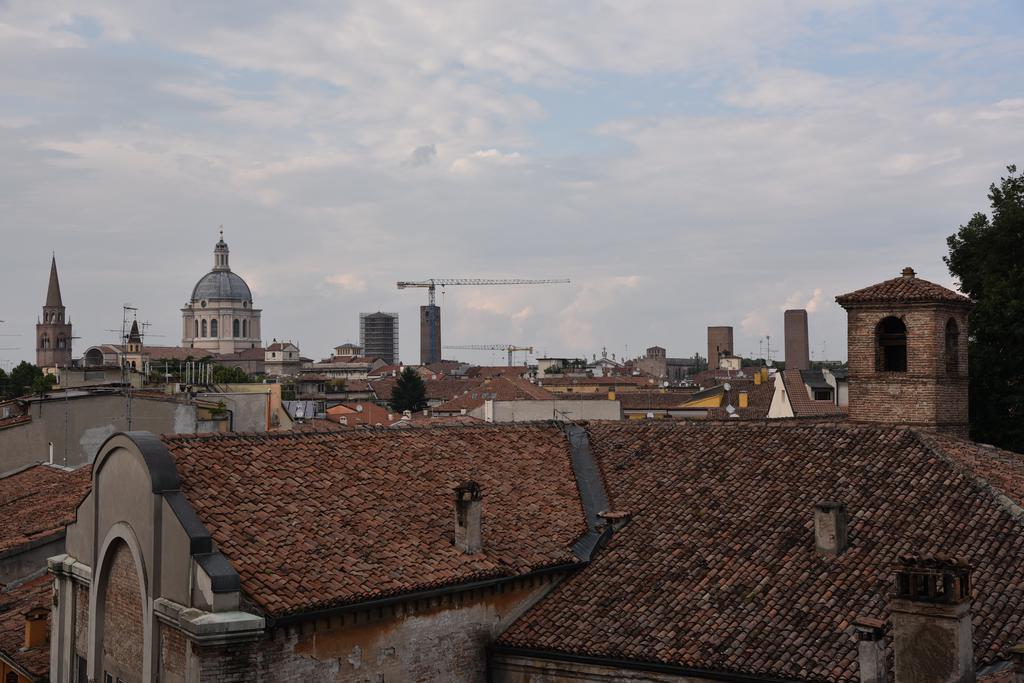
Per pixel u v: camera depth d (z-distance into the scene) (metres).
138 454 25.72
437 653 26.84
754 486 31.36
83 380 87.94
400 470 31.16
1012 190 57.12
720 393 122.81
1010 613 23.50
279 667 23.84
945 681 20.14
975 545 26.03
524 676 27.50
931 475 29.42
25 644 33.28
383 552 26.91
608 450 35.75
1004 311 49.94
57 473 52.66
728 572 27.83
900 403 37.91
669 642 25.81
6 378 182.00
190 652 23.11
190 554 23.91
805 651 24.12
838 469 30.98
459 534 28.25
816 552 27.50
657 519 31.19
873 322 38.59
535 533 30.36
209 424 56.56
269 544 25.58
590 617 27.75
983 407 50.84
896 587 21.08
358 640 25.25
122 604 27.12
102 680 27.72
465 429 34.91
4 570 39.59
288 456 29.61
